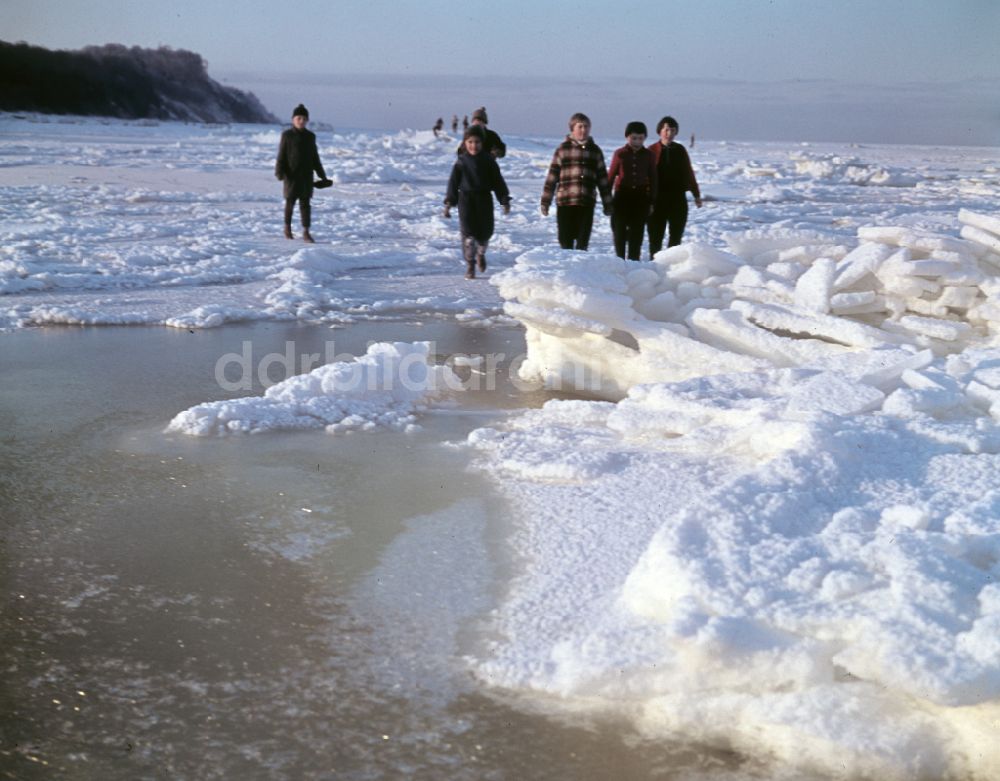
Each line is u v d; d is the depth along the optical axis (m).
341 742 2.65
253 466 4.80
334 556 3.79
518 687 2.90
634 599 3.20
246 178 26.39
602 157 10.41
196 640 3.16
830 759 2.56
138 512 4.21
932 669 2.58
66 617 3.30
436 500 4.36
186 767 2.54
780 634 2.81
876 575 3.00
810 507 3.60
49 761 2.55
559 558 3.72
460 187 11.35
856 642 2.74
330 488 4.51
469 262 11.50
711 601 2.94
